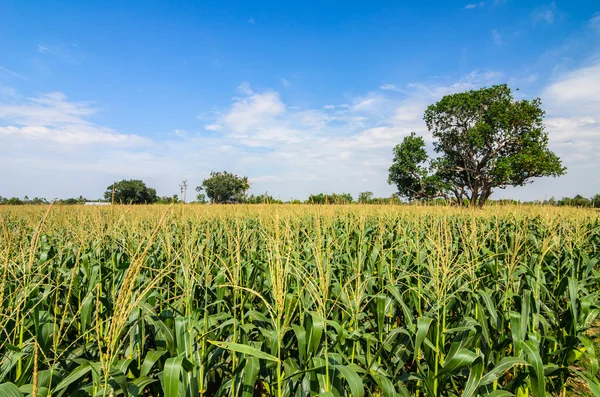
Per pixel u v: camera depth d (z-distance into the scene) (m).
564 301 5.91
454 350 3.29
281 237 4.90
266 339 3.49
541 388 2.97
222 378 3.83
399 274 5.40
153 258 5.93
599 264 7.08
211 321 3.69
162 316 3.76
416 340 3.28
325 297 3.12
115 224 6.22
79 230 5.76
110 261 5.94
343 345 3.52
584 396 4.03
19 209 17.61
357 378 2.68
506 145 34.31
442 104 34.88
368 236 8.77
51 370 2.63
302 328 3.27
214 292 4.71
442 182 34.19
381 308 3.81
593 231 9.34
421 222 8.97
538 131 31.94
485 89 33.56
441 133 36.44
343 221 10.77
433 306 3.87
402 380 3.41
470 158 34.84
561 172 31.11
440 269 3.81
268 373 3.50
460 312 4.62
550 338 3.95
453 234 8.07
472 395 3.00
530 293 3.96
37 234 3.30
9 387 2.30
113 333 2.21
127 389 2.67
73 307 4.68
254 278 5.14
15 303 3.46
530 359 3.07
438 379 3.21
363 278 5.04
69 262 5.81
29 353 3.19
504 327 4.11
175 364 2.61
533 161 30.45
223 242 7.02
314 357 3.03
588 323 4.31
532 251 7.02
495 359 3.67
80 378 3.03
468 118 34.50
